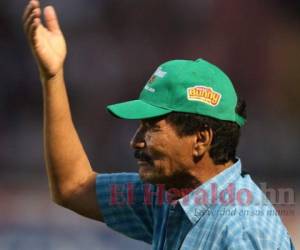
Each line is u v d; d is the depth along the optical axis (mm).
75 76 40562
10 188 32094
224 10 42469
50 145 11039
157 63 41875
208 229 9586
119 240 25625
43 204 29047
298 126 39438
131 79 41344
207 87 9688
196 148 9742
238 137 9969
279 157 37125
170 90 9703
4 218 27859
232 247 9188
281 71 41875
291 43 42250
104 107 40031
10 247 26938
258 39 42250
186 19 42438
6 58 40656
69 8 41500
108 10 42188
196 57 41969
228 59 41906
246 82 41594
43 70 10680
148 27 42281
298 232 23875
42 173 35531
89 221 26625
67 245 26703
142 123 9961
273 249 9188
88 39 41375
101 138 38156
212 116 9656
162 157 9781
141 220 10977
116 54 41469
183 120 9656
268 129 38500
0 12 41219
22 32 41188
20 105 40094
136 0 42500
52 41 10656
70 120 11062
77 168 11203
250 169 36375
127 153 37469
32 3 10281
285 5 42938
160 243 10258
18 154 37594
